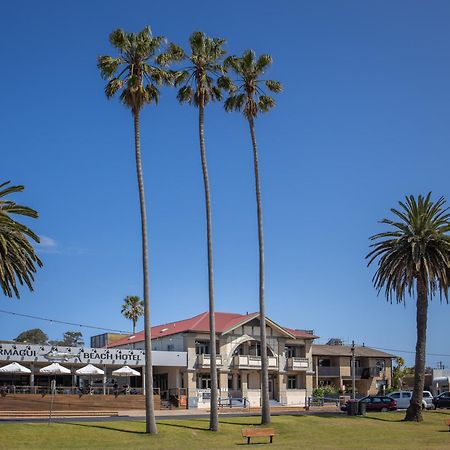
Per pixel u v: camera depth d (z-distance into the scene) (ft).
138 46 133.90
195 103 145.89
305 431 137.59
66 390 189.26
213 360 135.33
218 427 132.98
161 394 214.07
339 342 315.58
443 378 280.10
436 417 170.81
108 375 222.07
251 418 153.89
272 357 234.38
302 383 242.99
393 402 187.73
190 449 110.11
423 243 164.25
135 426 130.00
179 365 214.48
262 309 147.13
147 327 127.03
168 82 137.39
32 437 113.09
